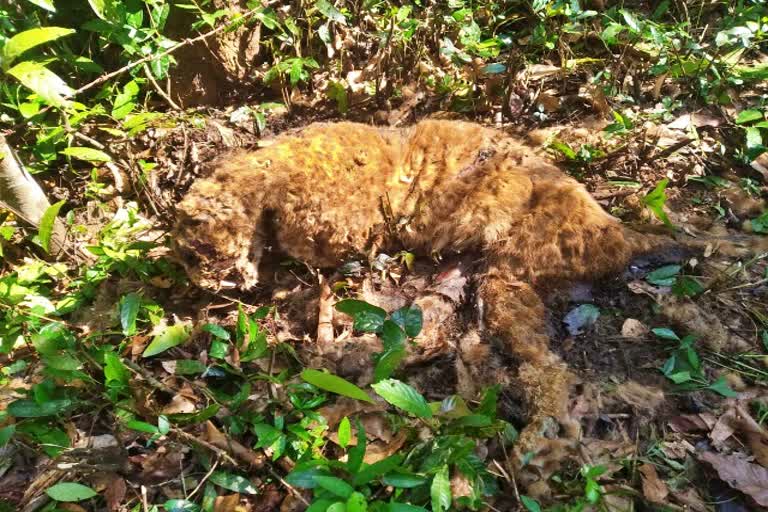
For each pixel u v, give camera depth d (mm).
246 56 2254
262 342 1473
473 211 1666
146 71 1997
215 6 2125
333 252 1717
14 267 1793
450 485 1290
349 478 1238
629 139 1964
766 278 1672
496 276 1635
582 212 1633
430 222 1703
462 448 1237
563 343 1588
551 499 1311
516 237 1635
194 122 2113
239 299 1719
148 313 1652
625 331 1593
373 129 1825
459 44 2271
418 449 1294
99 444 1446
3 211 1878
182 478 1392
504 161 1749
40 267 1778
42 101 1804
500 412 1464
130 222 1837
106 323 1665
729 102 2104
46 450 1390
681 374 1495
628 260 1659
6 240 1812
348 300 1455
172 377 1552
